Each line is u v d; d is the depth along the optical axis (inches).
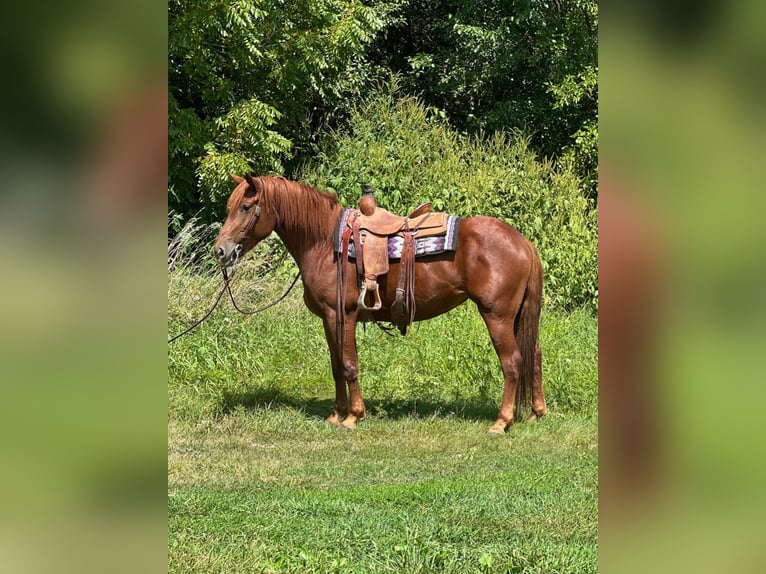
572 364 305.3
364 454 222.2
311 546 141.0
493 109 620.4
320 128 579.8
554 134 617.3
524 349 244.7
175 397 277.1
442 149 504.4
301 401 286.7
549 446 228.7
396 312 239.5
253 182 233.9
